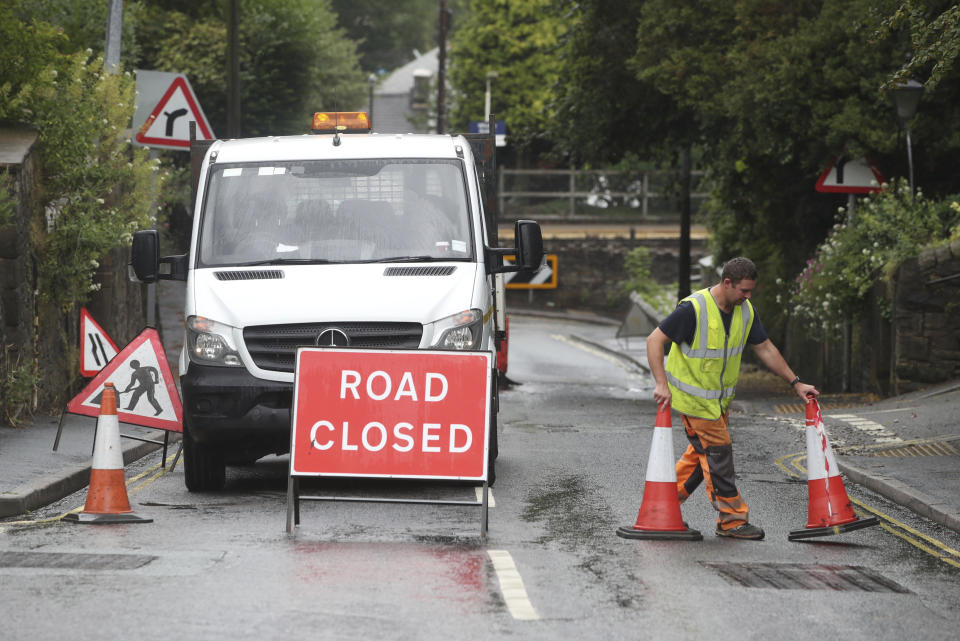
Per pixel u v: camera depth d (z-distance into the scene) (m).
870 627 19.55
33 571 22.39
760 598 21.23
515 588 21.38
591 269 151.62
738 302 26.66
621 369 95.19
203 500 31.39
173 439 43.91
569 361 100.31
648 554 24.80
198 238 33.47
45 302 46.34
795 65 58.59
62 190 46.78
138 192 48.81
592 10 70.19
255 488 33.69
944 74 37.47
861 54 57.41
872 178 60.25
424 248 33.12
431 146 34.97
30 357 44.22
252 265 32.81
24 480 31.47
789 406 56.41
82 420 44.56
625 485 33.91
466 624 19.02
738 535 26.70
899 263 54.91
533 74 171.38
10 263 42.38
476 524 27.92
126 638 18.02
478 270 32.78
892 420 46.12
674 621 19.55
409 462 26.52
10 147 43.62
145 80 48.06
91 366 40.97
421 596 20.73
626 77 71.38
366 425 26.62
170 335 78.19
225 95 110.88
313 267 32.53
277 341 31.17
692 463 27.77
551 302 153.25
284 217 33.62
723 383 26.70
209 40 108.75
